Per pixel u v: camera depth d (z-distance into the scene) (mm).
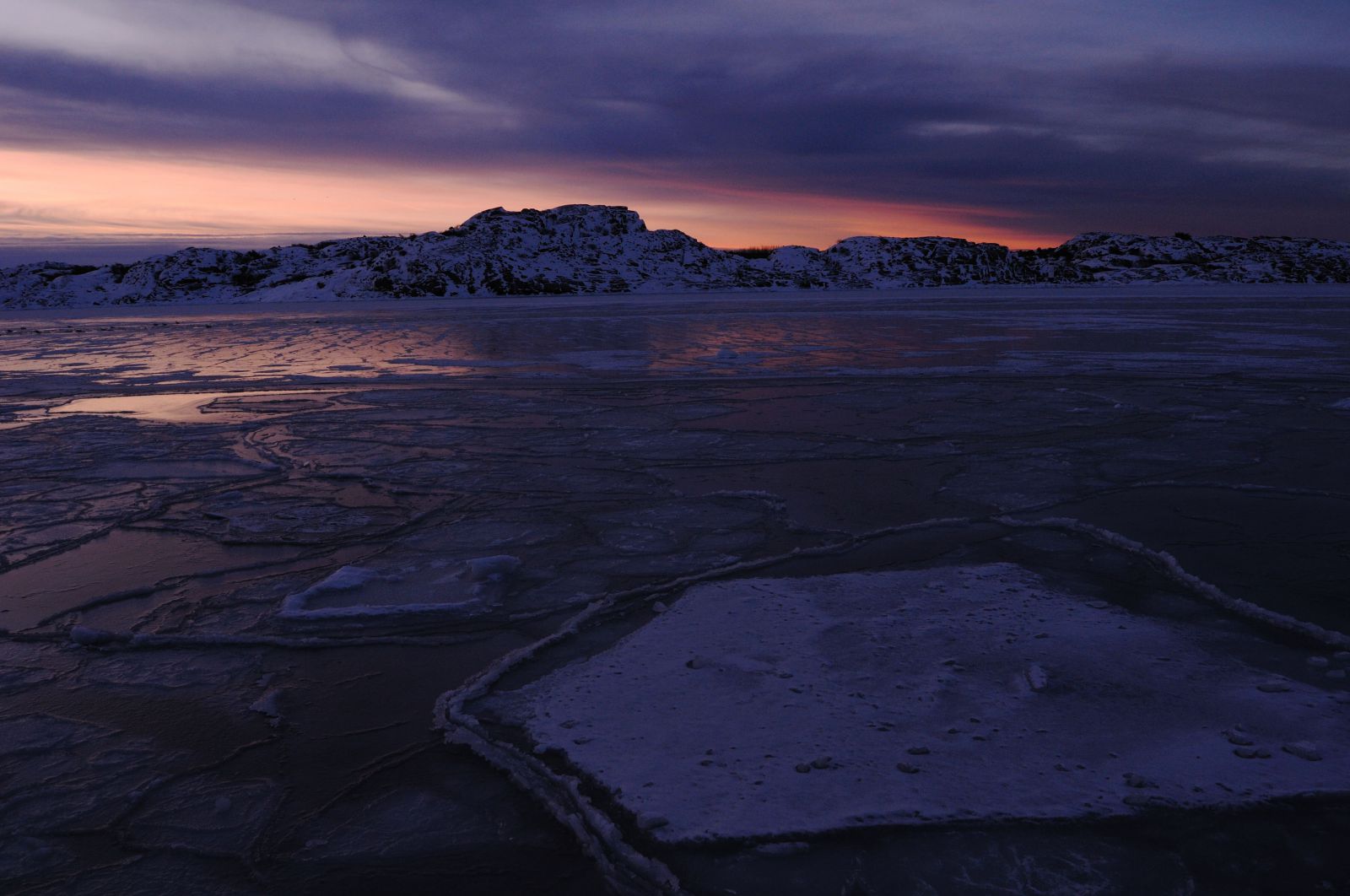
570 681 3633
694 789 2777
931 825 2572
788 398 11641
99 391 13734
